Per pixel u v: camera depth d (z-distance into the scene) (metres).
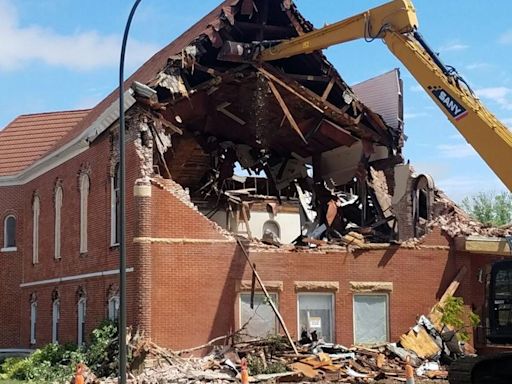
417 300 29.84
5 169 45.59
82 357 27.23
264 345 26.41
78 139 33.00
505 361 16.98
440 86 20.02
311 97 31.80
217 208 37.50
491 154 18.86
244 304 27.41
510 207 66.75
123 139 19.75
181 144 34.28
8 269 42.41
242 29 30.34
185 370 24.67
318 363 25.44
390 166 34.03
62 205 35.81
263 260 27.95
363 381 24.39
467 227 31.27
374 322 29.20
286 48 28.72
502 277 16.34
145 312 25.95
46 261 37.72
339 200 36.66
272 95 32.06
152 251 26.45
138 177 27.14
